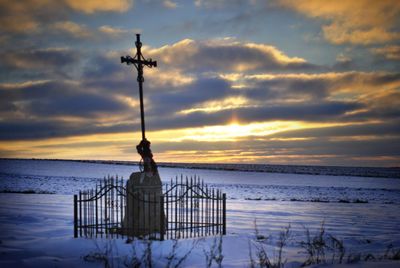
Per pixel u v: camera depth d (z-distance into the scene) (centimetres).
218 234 1188
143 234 1097
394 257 945
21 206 2027
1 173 7244
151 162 1170
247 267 853
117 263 834
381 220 1984
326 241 1278
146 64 1229
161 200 1051
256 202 2919
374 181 9806
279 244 1162
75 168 11406
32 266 796
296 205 2783
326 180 9512
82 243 980
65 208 1994
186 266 851
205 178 8425
